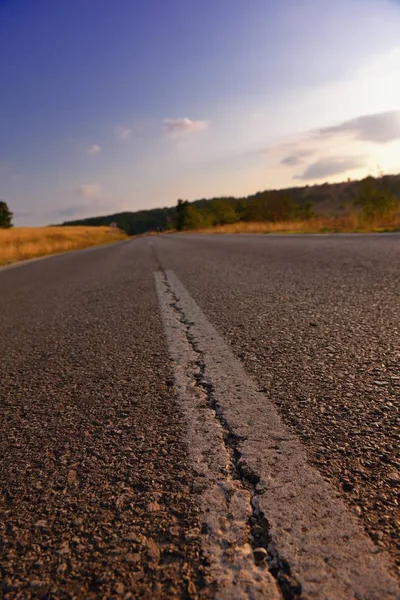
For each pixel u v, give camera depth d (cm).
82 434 122
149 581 66
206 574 66
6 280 836
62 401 151
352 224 1627
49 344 247
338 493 82
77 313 347
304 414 118
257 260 629
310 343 188
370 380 139
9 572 72
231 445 105
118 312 328
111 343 231
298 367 158
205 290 386
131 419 128
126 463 102
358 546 68
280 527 73
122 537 77
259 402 130
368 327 206
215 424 118
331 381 141
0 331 306
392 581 61
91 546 75
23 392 166
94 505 87
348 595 59
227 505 81
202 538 74
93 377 175
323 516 75
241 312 273
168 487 90
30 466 107
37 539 79
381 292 296
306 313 251
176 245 1609
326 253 630
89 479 98
